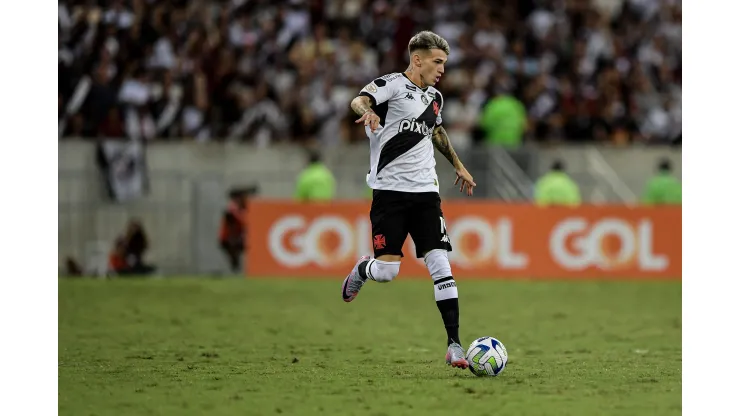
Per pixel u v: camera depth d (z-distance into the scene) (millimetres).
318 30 82562
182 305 50125
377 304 51188
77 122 70312
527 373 30141
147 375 29906
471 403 25141
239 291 56781
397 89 28625
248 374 30000
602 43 87625
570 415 23766
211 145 70500
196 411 24531
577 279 64875
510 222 64750
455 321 28984
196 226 68062
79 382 28703
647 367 31578
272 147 71125
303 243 64625
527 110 79625
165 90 75000
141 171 67938
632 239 65312
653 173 74938
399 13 84438
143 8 78938
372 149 29297
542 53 85500
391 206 28844
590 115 81000
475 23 85188
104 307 49000
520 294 56094
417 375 29688
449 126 76812
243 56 79938
